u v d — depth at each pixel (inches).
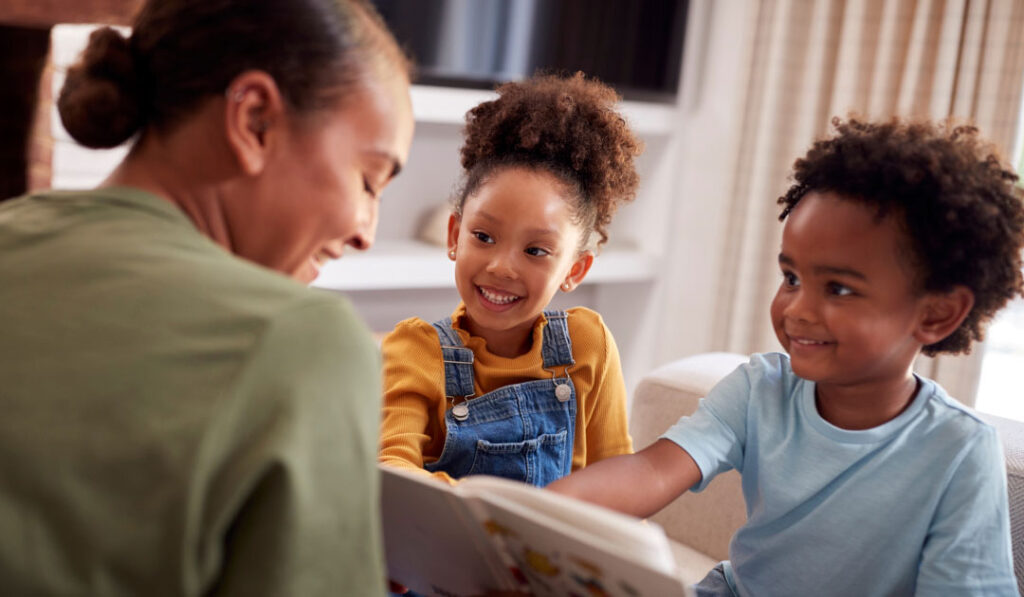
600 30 123.0
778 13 119.0
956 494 37.0
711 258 132.0
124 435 21.2
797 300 37.0
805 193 38.5
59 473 20.9
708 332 132.5
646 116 130.4
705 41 132.3
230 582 21.5
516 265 44.7
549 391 47.5
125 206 26.1
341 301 24.6
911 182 34.7
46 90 87.0
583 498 38.4
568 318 49.9
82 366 22.0
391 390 45.1
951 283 36.1
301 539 21.6
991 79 104.7
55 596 20.6
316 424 22.1
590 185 47.4
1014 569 47.7
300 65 26.2
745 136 125.3
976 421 38.0
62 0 79.4
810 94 118.3
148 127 27.7
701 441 41.4
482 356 47.4
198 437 21.1
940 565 36.5
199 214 27.4
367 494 23.5
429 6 110.7
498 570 31.6
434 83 113.7
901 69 112.8
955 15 105.7
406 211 127.0
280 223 27.8
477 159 48.1
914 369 109.0
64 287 23.7
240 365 22.2
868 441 38.6
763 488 41.0
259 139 26.7
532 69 119.6
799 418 40.9
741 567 42.2
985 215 35.5
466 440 45.2
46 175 89.3
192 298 23.2
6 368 22.3
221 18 26.3
